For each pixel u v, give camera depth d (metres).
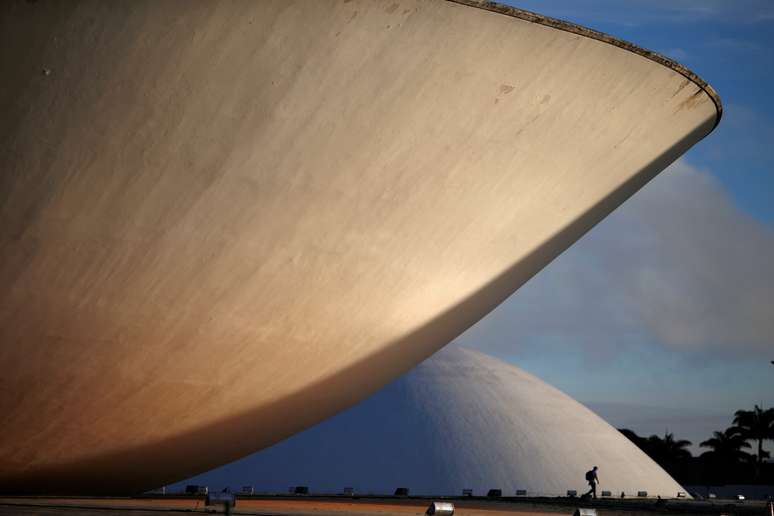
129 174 10.27
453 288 13.29
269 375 12.98
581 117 11.97
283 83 10.02
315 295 12.06
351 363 13.59
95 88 9.71
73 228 10.49
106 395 12.23
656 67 11.96
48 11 9.19
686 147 14.35
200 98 9.93
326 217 11.28
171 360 12.05
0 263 10.59
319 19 9.67
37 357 11.48
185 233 10.83
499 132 11.45
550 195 12.90
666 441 86.81
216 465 15.59
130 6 9.27
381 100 10.50
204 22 9.45
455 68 10.54
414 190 11.55
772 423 84.69
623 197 14.42
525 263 14.02
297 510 16.30
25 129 9.84
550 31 10.64
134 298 11.23
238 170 10.52
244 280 11.48
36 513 11.51
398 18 9.90
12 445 12.72
